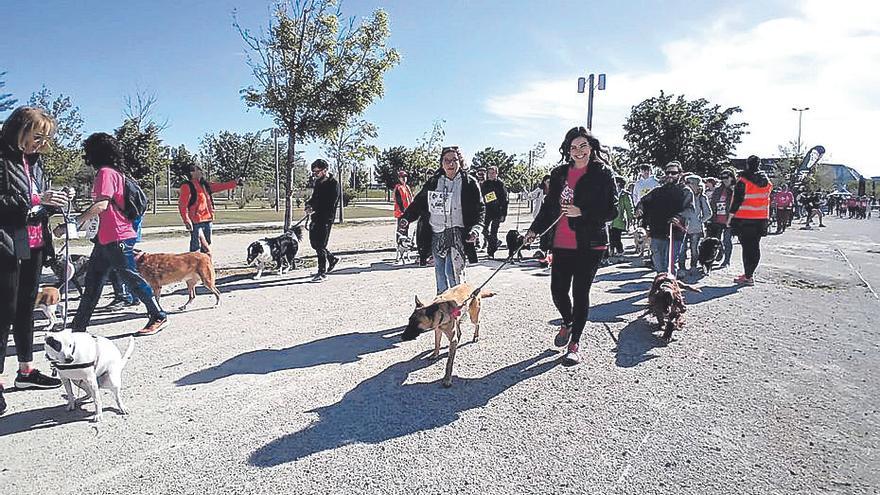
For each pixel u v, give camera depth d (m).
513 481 3.14
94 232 5.46
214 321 6.54
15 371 4.79
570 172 5.29
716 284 9.17
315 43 12.34
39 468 3.25
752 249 8.98
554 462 3.36
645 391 4.47
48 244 4.59
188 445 3.53
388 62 12.73
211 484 3.09
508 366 5.04
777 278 9.88
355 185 58.25
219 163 64.12
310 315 6.88
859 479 3.20
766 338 6.00
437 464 3.31
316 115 12.68
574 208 5.03
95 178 5.35
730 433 3.76
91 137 5.50
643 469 3.29
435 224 6.31
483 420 3.92
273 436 3.65
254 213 32.62
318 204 9.21
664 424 3.88
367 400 4.25
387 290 8.52
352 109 12.66
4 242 4.03
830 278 9.97
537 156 36.97
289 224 12.92
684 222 8.09
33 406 4.10
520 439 3.64
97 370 3.82
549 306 7.35
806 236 19.86
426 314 4.52
